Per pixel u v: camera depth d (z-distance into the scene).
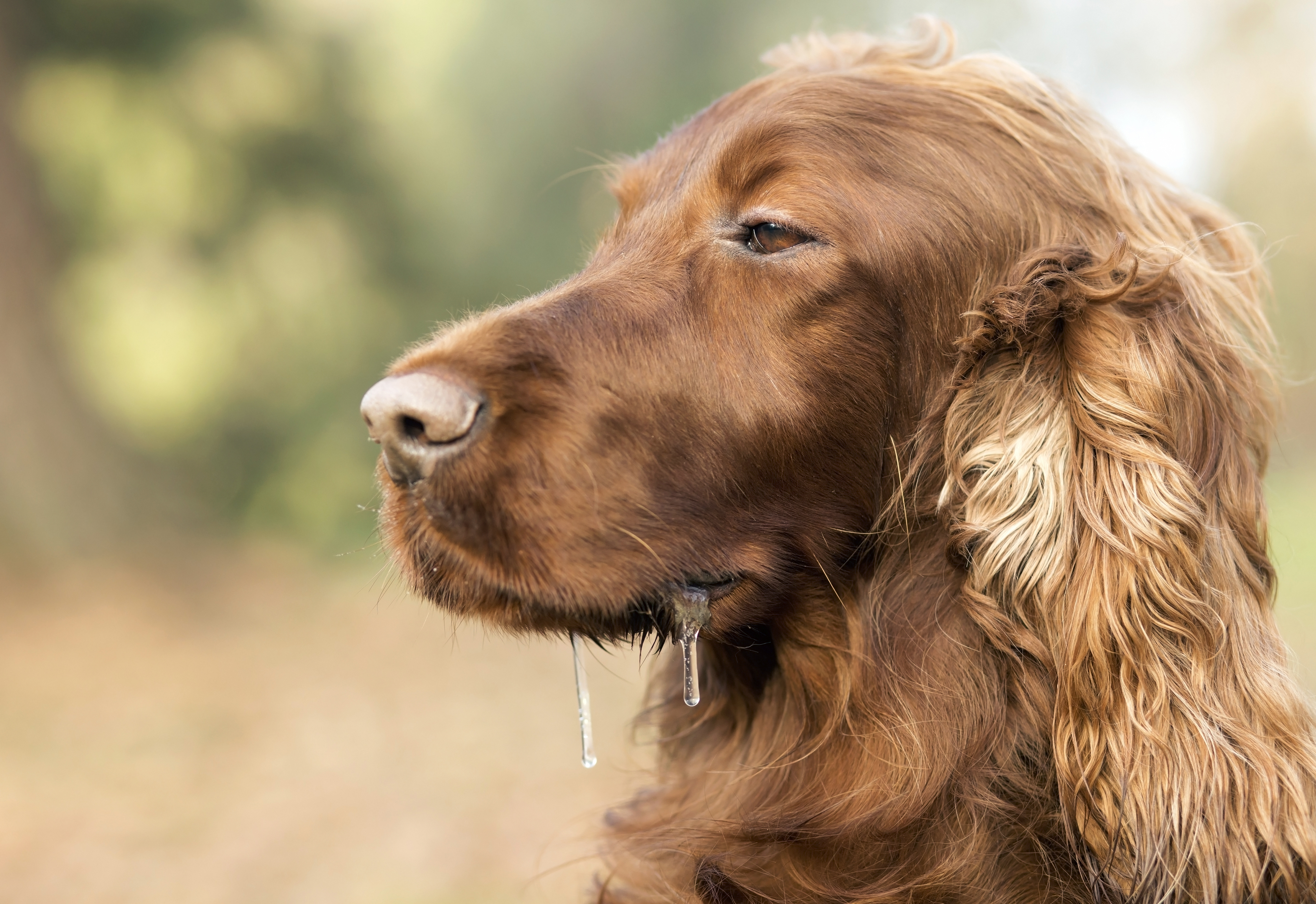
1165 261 1.93
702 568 1.89
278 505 13.78
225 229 13.08
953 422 1.89
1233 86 18.55
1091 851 1.73
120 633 9.07
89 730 6.84
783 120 1.93
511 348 1.80
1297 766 1.70
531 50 15.79
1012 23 14.58
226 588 10.85
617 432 1.82
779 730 2.15
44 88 11.44
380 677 8.23
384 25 14.52
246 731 6.89
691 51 16.11
